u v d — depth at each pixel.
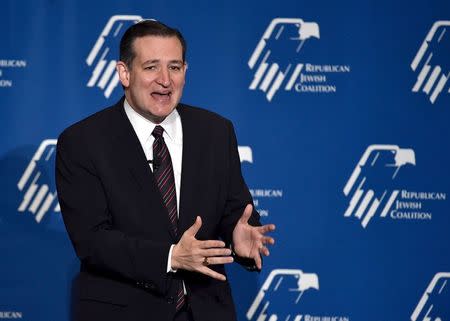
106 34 13.00
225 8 13.11
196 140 8.73
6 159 12.91
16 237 12.98
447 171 13.27
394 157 13.23
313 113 13.18
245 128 13.16
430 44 13.23
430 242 13.31
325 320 13.31
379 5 13.19
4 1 12.84
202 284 8.52
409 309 13.35
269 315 13.33
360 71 13.19
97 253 8.07
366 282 13.30
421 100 13.24
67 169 8.52
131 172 8.34
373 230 13.27
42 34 12.91
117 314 8.16
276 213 13.23
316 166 13.21
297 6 13.13
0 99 12.88
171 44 8.28
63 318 13.09
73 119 12.99
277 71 13.16
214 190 8.62
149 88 8.26
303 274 13.27
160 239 8.23
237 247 8.53
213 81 13.12
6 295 12.99
